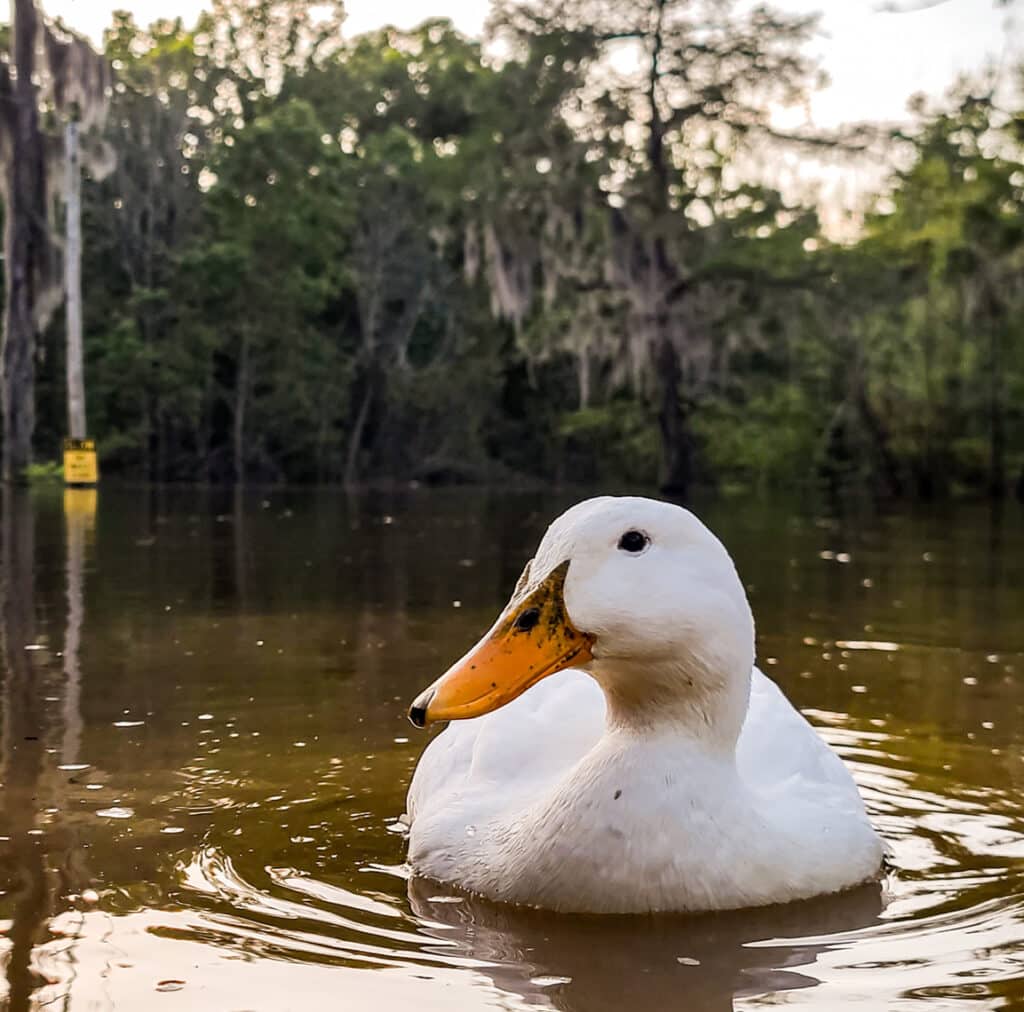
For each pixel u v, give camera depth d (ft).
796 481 117.08
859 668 22.30
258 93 142.41
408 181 131.03
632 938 9.77
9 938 9.68
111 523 53.93
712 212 110.83
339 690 19.58
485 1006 8.49
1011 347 115.03
